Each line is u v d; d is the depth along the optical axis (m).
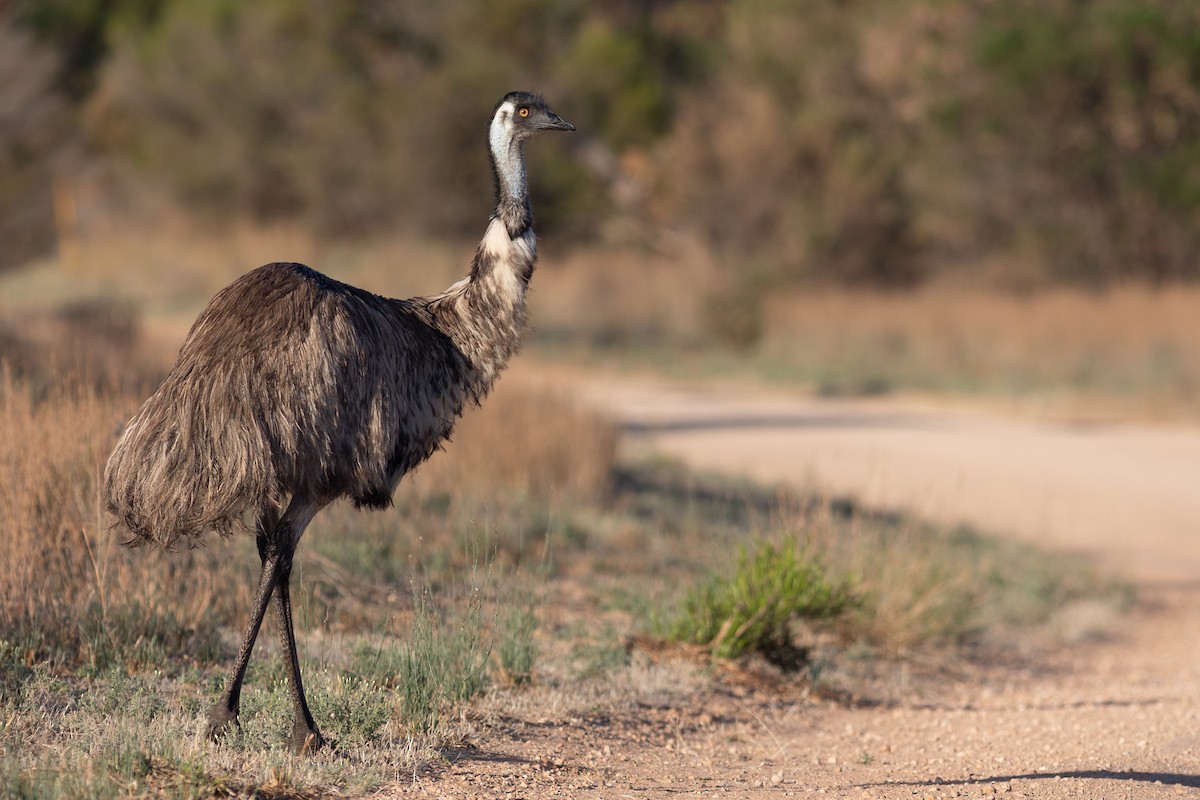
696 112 132.00
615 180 137.62
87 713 19.05
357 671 21.45
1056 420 73.94
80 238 127.75
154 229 131.88
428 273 109.31
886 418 71.62
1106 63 109.19
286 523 17.50
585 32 136.25
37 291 109.88
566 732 20.98
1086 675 30.27
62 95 116.06
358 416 17.80
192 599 23.80
